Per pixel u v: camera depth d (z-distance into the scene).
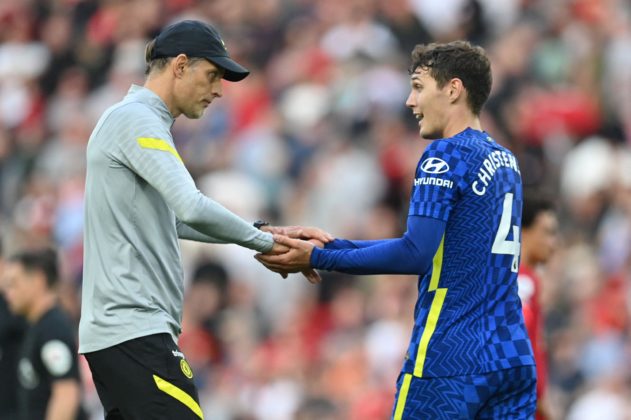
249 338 48.47
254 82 62.38
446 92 22.17
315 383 44.62
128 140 21.80
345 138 55.28
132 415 21.83
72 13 75.62
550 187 51.09
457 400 21.14
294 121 58.41
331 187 53.09
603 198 48.91
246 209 54.09
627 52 56.44
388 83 57.03
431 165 21.59
